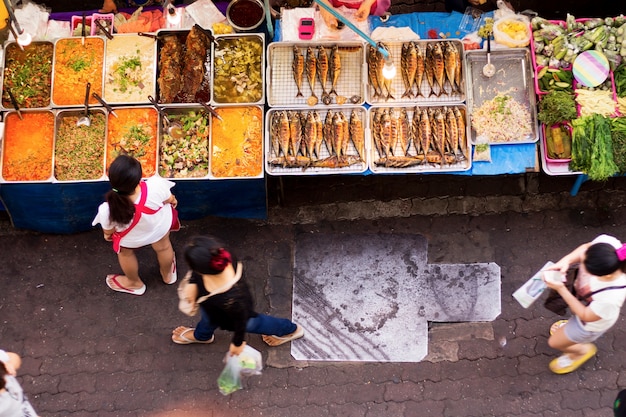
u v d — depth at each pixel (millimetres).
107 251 5305
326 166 4871
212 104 4965
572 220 5242
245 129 4941
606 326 3938
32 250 5316
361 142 4906
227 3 5438
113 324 5078
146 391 4867
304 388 4824
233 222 5359
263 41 5102
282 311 5062
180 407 4812
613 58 4852
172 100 5016
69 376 4926
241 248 5273
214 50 5102
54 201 5016
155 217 4293
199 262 3506
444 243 5215
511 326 4941
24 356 4988
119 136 4957
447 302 5023
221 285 3631
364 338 4945
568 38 4961
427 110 4922
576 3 5781
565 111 4711
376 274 5133
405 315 5000
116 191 4051
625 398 3732
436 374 4828
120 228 4250
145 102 5000
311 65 5047
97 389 4887
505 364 4836
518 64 5023
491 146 4883
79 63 5105
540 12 5812
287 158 4852
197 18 5297
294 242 5266
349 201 5387
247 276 5188
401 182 5422
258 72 5074
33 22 5270
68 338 5039
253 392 4824
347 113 5008
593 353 4543
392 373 4840
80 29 5262
